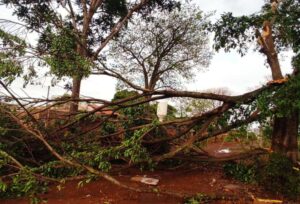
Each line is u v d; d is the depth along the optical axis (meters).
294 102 7.48
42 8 15.48
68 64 8.53
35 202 6.32
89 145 9.02
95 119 9.96
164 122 8.84
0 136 8.45
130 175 9.17
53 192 7.48
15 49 8.37
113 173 8.82
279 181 7.96
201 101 13.07
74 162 7.14
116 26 19.47
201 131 8.40
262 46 9.85
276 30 10.10
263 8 9.66
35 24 12.52
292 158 8.72
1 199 6.96
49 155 8.91
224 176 9.42
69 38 8.88
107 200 7.12
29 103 8.77
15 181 6.38
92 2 18.98
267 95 7.89
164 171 9.88
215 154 10.93
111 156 7.78
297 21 8.89
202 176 9.45
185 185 8.51
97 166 7.85
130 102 9.99
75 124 9.66
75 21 18.42
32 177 6.39
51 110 10.26
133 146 7.39
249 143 10.27
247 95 8.42
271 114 7.95
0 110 8.34
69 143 9.23
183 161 9.93
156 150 9.54
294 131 8.90
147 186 8.15
